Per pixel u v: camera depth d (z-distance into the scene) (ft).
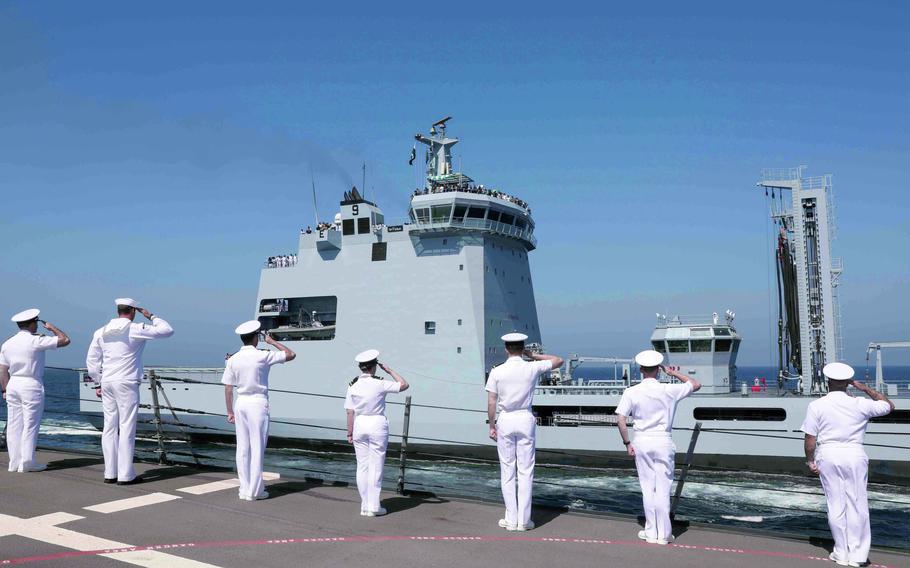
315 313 115.24
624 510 75.77
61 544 24.02
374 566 22.49
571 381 110.42
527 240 112.98
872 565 24.32
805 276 100.01
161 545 24.18
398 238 109.40
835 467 24.59
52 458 42.42
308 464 102.94
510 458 28.14
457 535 26.73
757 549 25.84
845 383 25.50
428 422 102.42
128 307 34.78
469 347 101.96
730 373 102.27
